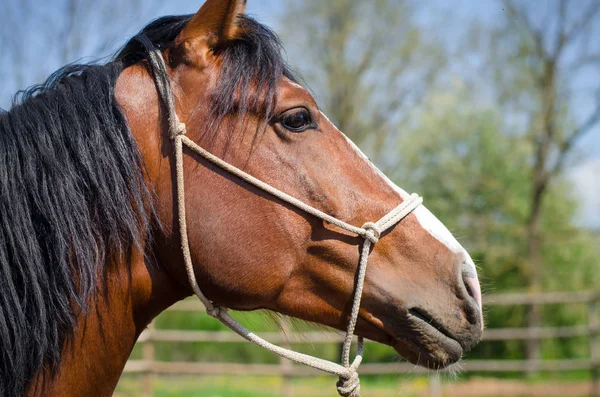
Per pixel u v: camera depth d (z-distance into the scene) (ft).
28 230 5.55
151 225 6.08
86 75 6.24
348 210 6.24
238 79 6.15
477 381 43.96
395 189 6.57
